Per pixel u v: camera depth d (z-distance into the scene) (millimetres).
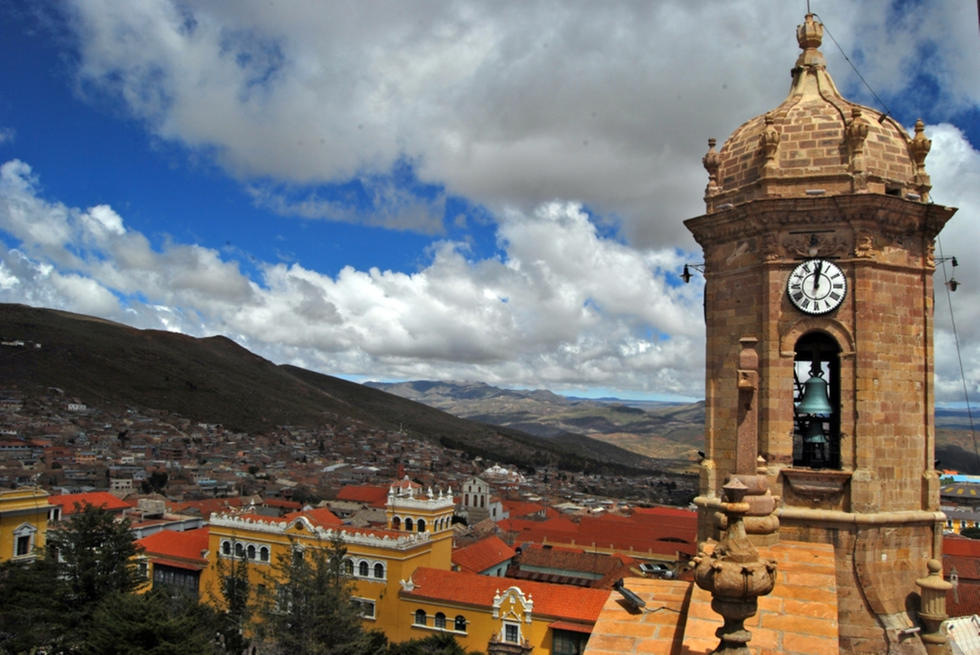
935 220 24562
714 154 27125
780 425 24094
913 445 24172
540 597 91250
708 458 25953
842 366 23781
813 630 17312
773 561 14555
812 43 27391
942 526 23844
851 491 23188
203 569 107875
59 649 68938
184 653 57562
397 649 82750
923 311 24766
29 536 90188
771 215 24406
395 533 101938
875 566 22984
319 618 72875
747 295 25344
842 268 23906
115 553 75125
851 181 23984
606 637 19016
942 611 22500
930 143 25109
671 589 21562
